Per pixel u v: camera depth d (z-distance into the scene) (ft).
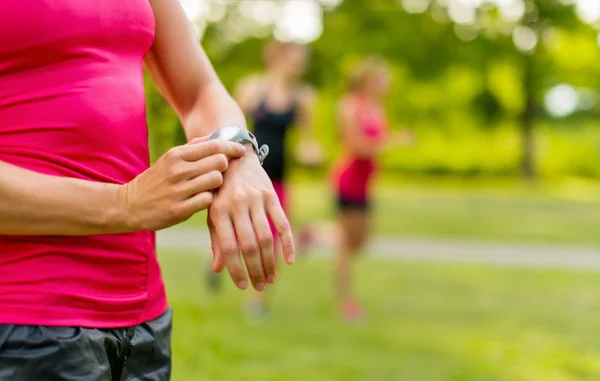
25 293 3.63
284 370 12.73
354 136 17.85
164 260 26.04
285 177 17.69
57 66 3.83
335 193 17.95
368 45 83.71
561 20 87.35
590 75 92.12
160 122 26.32
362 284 23.02
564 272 26.89
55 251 3.70
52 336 3.62
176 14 4.75
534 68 89.45
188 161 3.58
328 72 90.99
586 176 105.70
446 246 33.42
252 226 3.65
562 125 116.78
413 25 82.89
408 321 17.62
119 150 4.00
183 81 4.69
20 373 3.56
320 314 18.01
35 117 3.76
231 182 3.73
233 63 89.35
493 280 24.54
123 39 4.12
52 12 3.76
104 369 3.82
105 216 3.57
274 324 16.60
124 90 4.08
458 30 83.97
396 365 13.46
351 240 17.92
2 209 3.47
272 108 17.38
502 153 102.94
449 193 75.00
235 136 3.91
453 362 13.87
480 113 100.27
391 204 57.57
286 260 3.69
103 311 3.84
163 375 4.33
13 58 3.72
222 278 22.68
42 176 3.57
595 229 42.70
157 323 4.26
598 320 18.34
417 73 84.12
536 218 48.88
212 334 14.98
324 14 91.66
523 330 16.97
